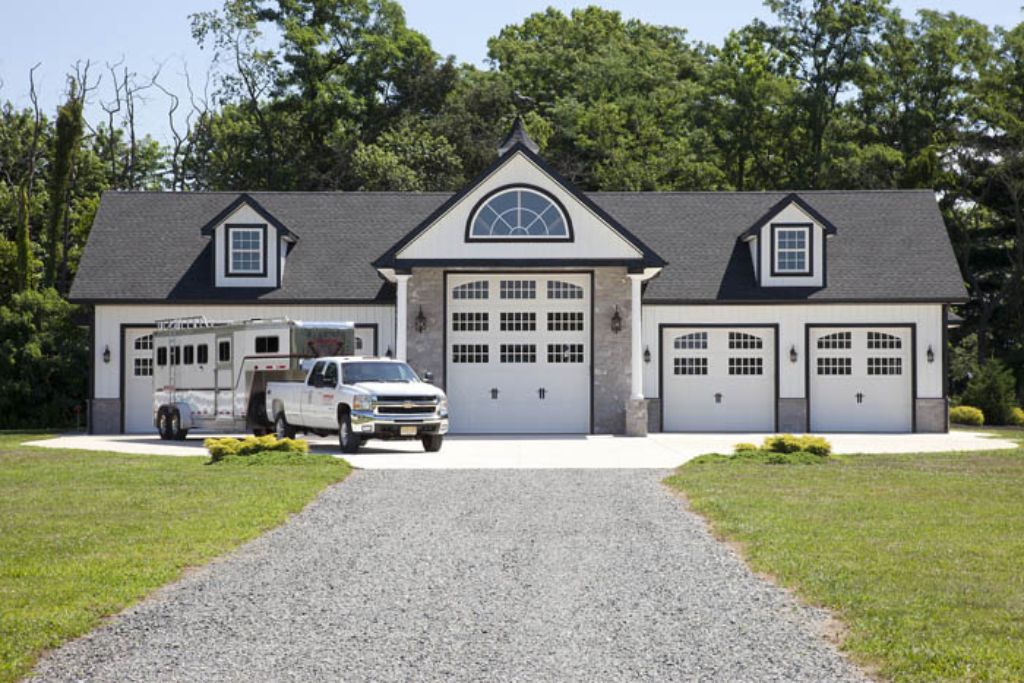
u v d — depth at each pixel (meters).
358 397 25.11
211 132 64.88
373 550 13.38
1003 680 7.99
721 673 8.45
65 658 8.92
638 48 78.25
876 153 57.38
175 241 36.59
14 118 60.62
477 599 10.90
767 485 18.78
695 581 11.66
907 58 61.62
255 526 14.77
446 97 66.62
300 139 64.31
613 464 22.97
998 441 29.97
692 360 34.81
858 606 10.19
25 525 14.73
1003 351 57.94
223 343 29.03
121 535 14.01
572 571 12.18
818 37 62.31
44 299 42.03
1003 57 59.56
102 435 34.31
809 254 34.78
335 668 8.63
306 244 36.44
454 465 22.66
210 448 23.28
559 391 33.84
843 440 30.42
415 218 37.75
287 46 63.47
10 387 39.44
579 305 33.88
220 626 9.90
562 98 73.88
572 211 32.69
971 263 58.03
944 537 13.61
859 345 34.78
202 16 62.53
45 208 57.72
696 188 63.16
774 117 62.81
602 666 8.65
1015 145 56.84
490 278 33.88
